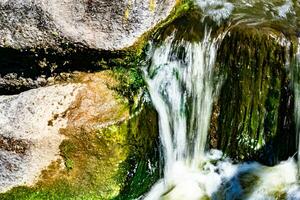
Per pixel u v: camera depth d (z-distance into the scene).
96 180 2.81
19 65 2.90
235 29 2.85
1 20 2.82
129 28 2.77
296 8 3.13
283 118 2.88
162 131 2.88
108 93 2.83
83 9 2.77
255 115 2.88
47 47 2.81
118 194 2.84
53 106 2.79
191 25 2.91
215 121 2.93
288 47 2.80
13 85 2.94
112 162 2.80
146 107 2.83
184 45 2.87
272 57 2.81
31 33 2.80
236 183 2.90
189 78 2.89
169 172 2.94
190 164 2.97
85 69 2.86
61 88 2.83
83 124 2.75
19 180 2.74
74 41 2.77
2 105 2.82
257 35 2.82
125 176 2.84
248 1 3.12
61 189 2.80
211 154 2.98
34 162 2.75
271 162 2.94
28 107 2.78
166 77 2.87
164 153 2.91
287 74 2.82
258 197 2.84
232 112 2.90
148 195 2.90
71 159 2.78
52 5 2.77
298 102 2.86
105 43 2.77
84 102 2.80
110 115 2.78
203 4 3.04
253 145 2.93
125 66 2.84
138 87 2.83
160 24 2.86
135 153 2.84
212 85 2.89
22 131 2.74
